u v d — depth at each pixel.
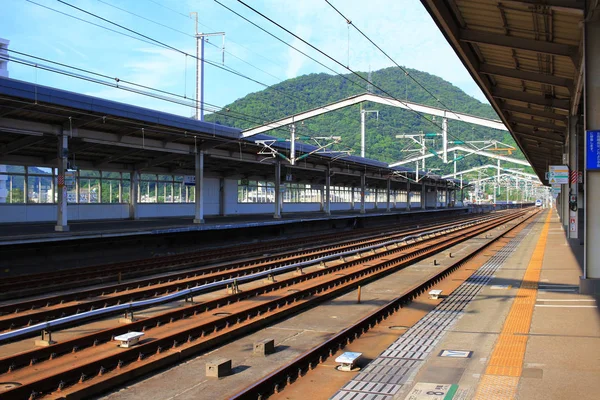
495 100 20.34
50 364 8.86
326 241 35.41
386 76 177.00
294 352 9.62
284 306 13.30
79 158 31.16
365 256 24.66
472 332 10.45
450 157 89.88
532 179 116.19
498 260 23.55
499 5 11.41
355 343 10.07
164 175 38.91
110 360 8.57
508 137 155.25
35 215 29.19
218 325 11.08
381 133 121.88
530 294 14.34
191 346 9.51
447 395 6.92
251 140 33.41
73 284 17.06
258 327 11.47
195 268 22.41
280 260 22.92
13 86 18.42
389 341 10.18
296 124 36.69
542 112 21.58
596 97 12.19
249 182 49.09
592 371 7.76
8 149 25.20
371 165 53.22
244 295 14.57
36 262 20.92
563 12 11.27
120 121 23.94
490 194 175.00
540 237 36.25
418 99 167.62
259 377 8.26
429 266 21.92
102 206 33.53
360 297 14.61
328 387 7.69
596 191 13.27
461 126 138.12
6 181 27.77
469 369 8.05
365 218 55.53
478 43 13.53
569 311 11.97
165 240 27.86
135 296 14.71
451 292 15.27
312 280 17.98
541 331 10.23
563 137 25.88
